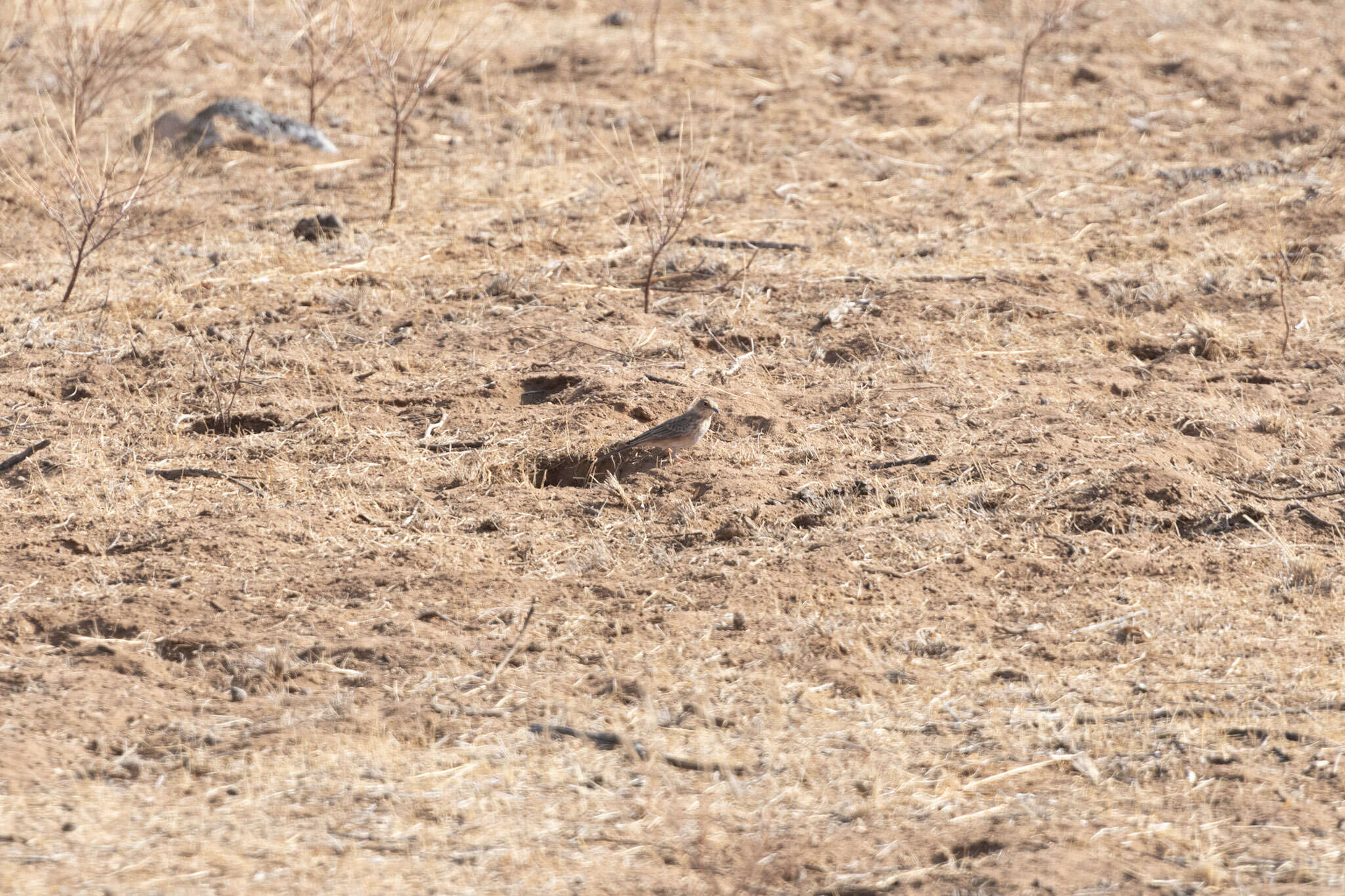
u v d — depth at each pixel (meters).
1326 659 23.77
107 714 22.33
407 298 47.81
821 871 17.92
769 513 30.53
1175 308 46.44
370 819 19.20
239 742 21.56
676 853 18.38
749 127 71.50
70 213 56.41
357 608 26.41
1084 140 69.69
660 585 27.28
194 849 18.31
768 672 23.77
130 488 32.41
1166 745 21.08
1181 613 25.75
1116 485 31.02
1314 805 19.27
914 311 45.44
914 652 24.59
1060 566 27.83
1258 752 20.80
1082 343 43.28
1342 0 102.50
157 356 41.75
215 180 63.38
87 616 25.77
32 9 84.38
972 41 88.69
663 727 21.97
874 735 21.66
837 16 95.69
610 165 65.62
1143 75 81.44
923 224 57.06
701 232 55.47
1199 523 29.91
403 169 65.88
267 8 95.19
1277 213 53.84
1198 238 54.25
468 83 79.69
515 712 22.50
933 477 32.38
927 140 69.88
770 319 45.38
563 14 97.06
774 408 37.62
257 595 26.86
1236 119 73.06
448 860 18.14
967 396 38.16
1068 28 90.62
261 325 45.19
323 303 47.38
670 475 33.03
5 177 58.88
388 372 40.88
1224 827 18.80
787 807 19.59
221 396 37.75
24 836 18.53
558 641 25.02
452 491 32.50
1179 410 36.59
